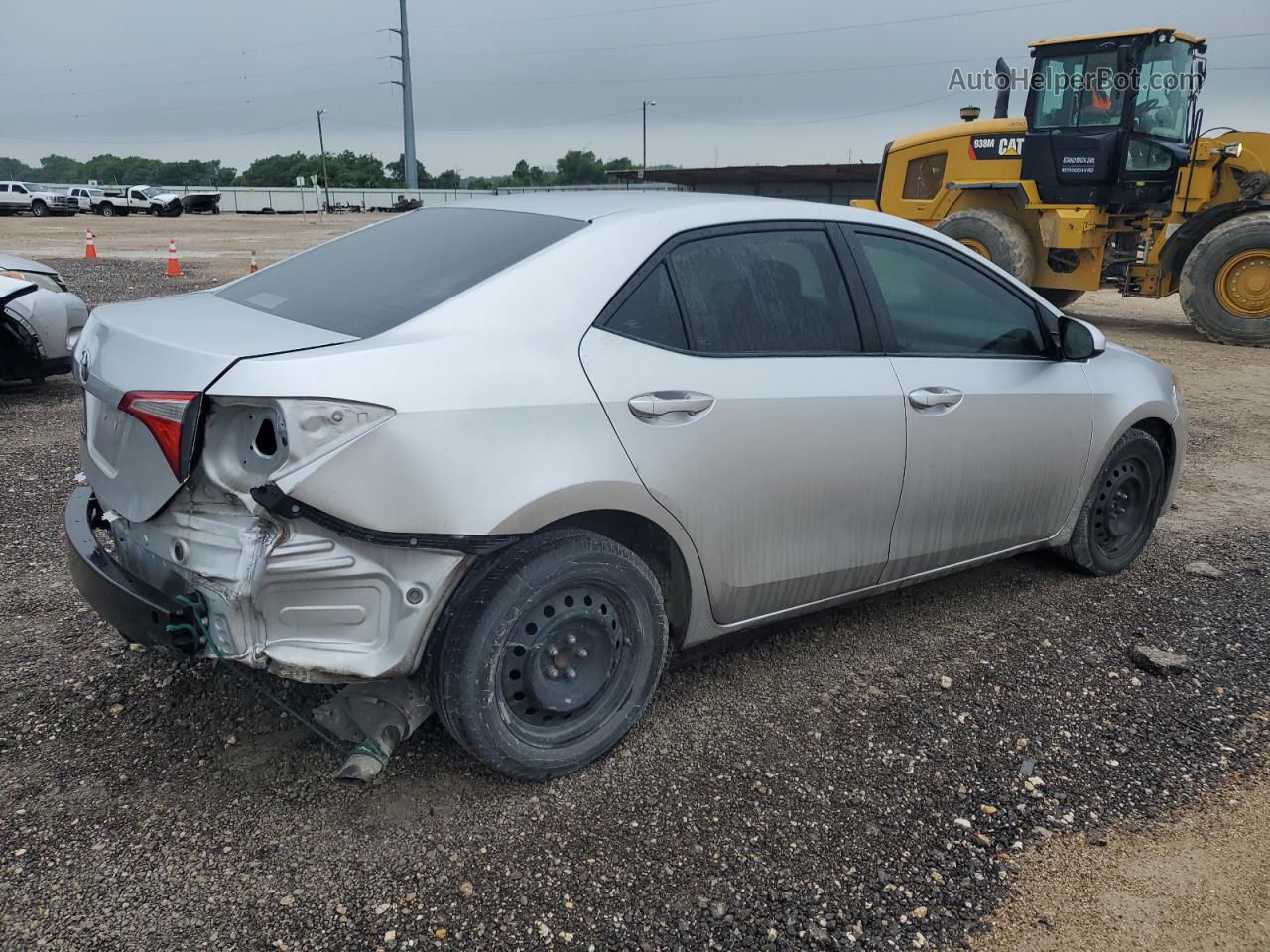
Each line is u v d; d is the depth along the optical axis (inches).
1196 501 235.6
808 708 133.8
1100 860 106.0
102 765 114.3
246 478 97.9
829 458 130.7
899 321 142.3
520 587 105.7
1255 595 176.6
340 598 100.8
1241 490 246.2
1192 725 132.9
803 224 135.8
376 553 100.2
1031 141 503.2
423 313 107.9
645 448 113.7
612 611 116.4
